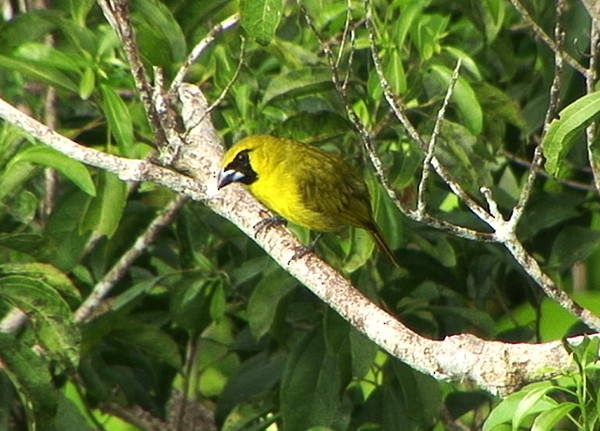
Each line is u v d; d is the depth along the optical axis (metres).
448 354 8.95
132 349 13.59
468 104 11.77
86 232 12.52
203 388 16.44
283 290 12.30
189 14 12.45
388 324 9.30
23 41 11.80
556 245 13.35
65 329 11.56
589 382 8.34
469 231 8.77
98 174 11.88
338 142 12.92
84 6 11.87
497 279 14.12
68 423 12.44
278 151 11.84
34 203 12.17
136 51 9.90
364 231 12.09
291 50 12.58
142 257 14.08
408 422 12.90
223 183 10.70
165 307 13.85
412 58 12.52
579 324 13.78
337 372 12.41
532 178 8.68
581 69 9.08
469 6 12.18
